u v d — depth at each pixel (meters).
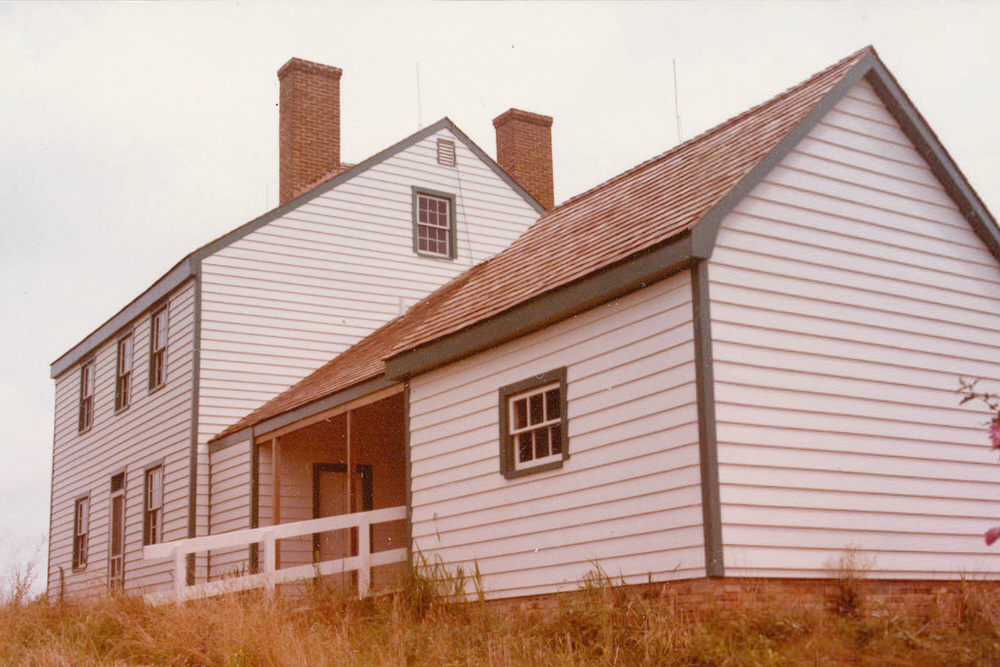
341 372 20.38
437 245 25.16
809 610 11.21
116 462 25.34
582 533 12.99
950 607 12.16
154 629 13.17
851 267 13.30
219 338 22.22
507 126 27.73
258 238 22.91
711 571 11.23
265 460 20.98
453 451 15.25
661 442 12.09
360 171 24.33
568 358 13.54
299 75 25.16
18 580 16.94
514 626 12.76
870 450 12.81
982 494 13.77
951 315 14.17
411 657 12.05
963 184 14.47
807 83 14.59
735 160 13.35
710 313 11.88
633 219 14.09
